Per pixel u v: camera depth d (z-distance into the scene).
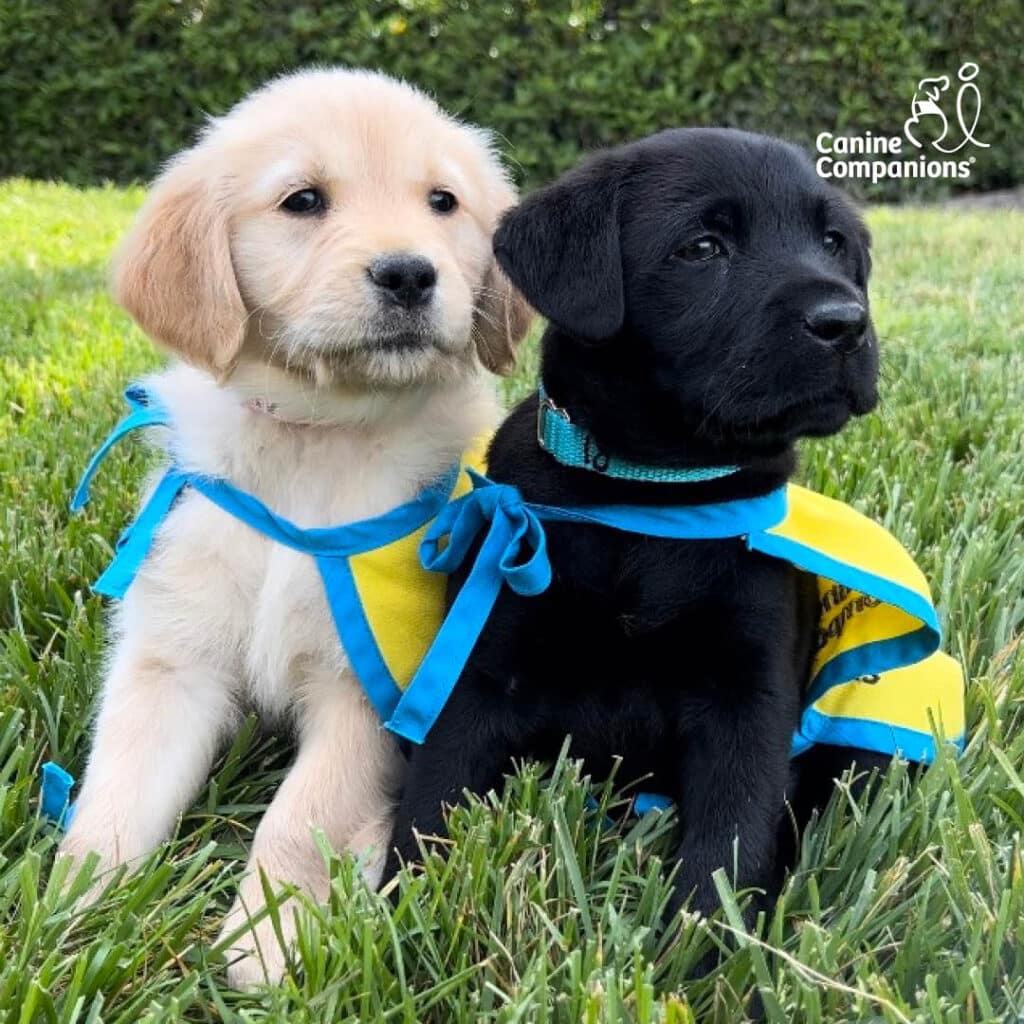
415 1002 0.34
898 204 2.20
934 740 0.45
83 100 2.23
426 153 0.51
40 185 2.11
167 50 2.21
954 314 1.15
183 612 0.48
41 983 0.33
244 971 0.38
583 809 0.42
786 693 0.44
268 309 0.49
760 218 0.45
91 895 0.41
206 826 0.44
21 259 1.40
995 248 1.59
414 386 0.50
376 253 0.47
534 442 0.48
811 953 0.35
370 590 0.47
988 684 0.49
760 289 0.43
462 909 0.37
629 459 0.45
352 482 0.49
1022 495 0.67
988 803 0.43
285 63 2.16
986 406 0.83
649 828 0.44
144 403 0.55
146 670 0.49
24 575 0.58
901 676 0.48
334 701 0.49
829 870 0.41
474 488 0.47
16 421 0.85
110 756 0.46
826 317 0.42
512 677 0.44
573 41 2.13
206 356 0.50
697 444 0.45
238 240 0.50
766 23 2.09
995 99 2.21
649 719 0.44
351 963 0.34
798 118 2.15
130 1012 0.33
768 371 0.42
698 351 0.44
